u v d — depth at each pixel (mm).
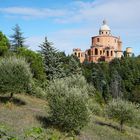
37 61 59094
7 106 30703
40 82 56688
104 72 134125
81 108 26812
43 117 29047
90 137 27391
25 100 36844
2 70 31844
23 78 32344
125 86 128875
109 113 37531
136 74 133625
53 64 66125
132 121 37312
